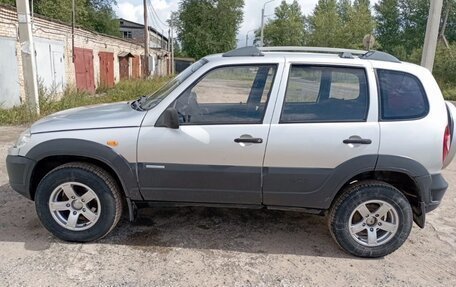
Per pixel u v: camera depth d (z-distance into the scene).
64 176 3.05
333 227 3.13
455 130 3.09
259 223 3.75
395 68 3.04
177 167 3.02
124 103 3.77
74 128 3.03
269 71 3.04
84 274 2.75
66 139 2.98
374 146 2.92
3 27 9.16
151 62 31.62
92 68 16.39
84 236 3.16
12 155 3.12
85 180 3.06
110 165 3.01
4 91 9.33
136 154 3.00
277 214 3.97
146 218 3.74
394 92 3.00
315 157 2.95
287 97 3.01
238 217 3.86
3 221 3.53
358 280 2.83
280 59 3.05
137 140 2.97
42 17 11.48
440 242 3.48
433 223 3.88
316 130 2.94
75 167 3.06
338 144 2.92
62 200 3.16
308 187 3.03
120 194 3.21
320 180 3.00
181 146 2.96
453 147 3.10
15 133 7.41
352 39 40.84
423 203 3.04
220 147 2.96
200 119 3.02
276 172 2.99
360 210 3.09
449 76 24.89
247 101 3.04
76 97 11.38
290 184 3.03
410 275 2.92
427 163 2.96
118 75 20.83
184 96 3.04
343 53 3.26
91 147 2.97
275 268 2.95
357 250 3.12
